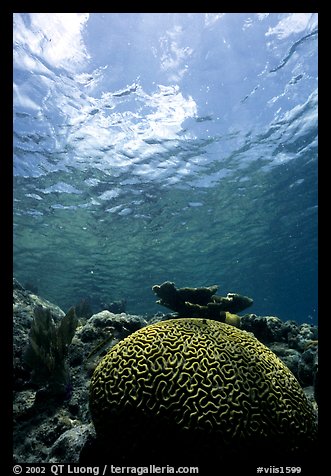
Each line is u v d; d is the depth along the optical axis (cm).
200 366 309
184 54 1255
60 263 2542
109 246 2331
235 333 371
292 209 2300
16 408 432
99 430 299
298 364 530
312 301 5519
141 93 1309
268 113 1441
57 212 1889
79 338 548
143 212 1980
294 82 1330
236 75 1301
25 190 1667
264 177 1869
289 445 284
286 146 1650
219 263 3061
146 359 315
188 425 275
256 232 2555
